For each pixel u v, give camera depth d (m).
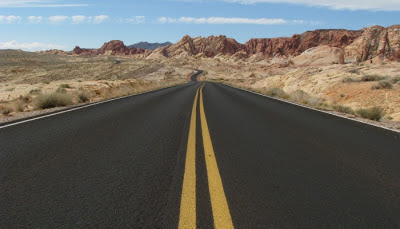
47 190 2.99
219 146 5.20
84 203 2.69
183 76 105.06
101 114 9.23
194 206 2.67
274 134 6.52
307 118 9.34
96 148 4.85
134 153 4.56
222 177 3.51
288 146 5.37
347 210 2.72
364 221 2.51
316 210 2.70
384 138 6.38
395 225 2.46
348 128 7.60
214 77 109.06
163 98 16.72
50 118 8.25
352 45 140.12
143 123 7.63
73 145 5.04
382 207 2.81
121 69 98.56
